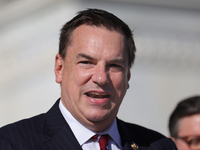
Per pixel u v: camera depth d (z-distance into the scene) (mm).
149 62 11039
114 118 4086
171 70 11195
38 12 10617
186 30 11398
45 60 10445
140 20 11016
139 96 10805
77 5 10203
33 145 3775
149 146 4398
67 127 4000
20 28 10844
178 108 5723
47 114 4195
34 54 10602
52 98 10234
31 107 10367
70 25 4145
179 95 11078
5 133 3799
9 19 10945
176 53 11250
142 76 10898
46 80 10383
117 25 4035
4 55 10875
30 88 10492
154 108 10836
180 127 5609
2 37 10969
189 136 5520
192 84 11250
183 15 11430
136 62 10938
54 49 10359
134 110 10680
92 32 3941
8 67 10805
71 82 3982
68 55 4074
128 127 4590
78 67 3934
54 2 10398
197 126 5508
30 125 3980
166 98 10953
